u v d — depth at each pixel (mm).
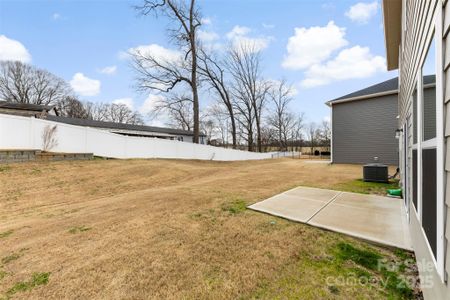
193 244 2820
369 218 3662
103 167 8961
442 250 1246
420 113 2029
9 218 4102
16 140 8719
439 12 1275
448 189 1168
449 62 1144
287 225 3449
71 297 1875
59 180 6773
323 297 1863
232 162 17094
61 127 9938
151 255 2553
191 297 1872
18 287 2018
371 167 7270
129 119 42688
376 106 11984
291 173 9773
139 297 1873
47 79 32469
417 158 2230
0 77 28938
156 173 9016
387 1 5012
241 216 3861
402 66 4684
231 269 2275
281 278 2131
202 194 5520
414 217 2549
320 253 2590
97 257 2521
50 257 2541
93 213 4191
